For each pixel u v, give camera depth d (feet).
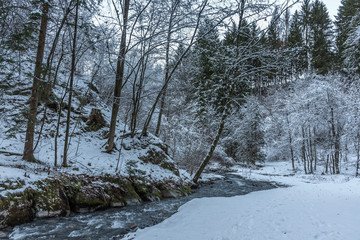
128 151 35.29
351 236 11.89
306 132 76.64
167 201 28.19
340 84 67.62
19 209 15.93
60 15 21.83
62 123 31.99
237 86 45.83
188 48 33.50
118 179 26.45
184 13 30.94
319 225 14.20
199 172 41.91
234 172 69.05
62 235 15.33
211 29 31.86
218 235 13.73
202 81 70.33
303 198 24.99
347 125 60.49
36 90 21.02
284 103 88.38
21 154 22.12
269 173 76.48
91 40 24.89
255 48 38.04
